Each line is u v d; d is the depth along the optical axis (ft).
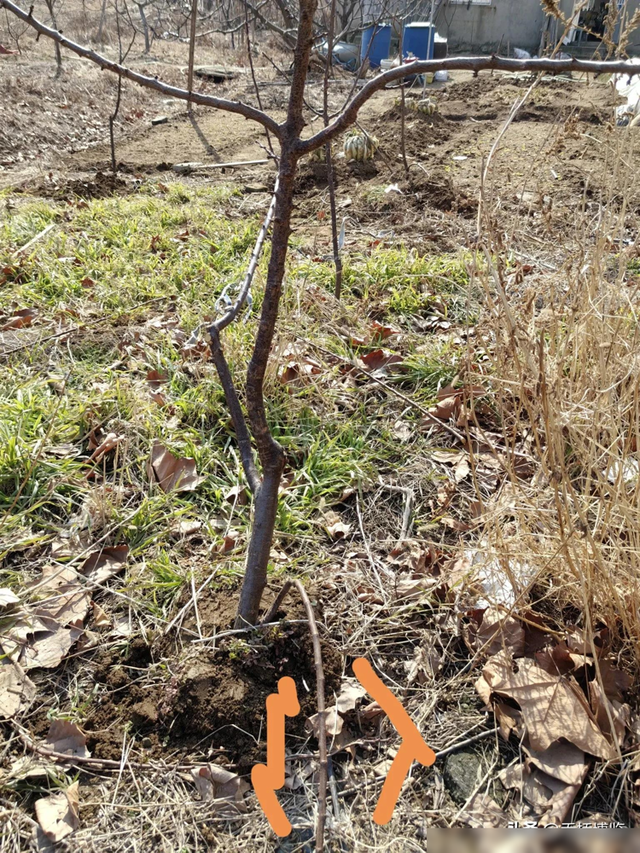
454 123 29.04
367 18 40.32
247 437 6.92
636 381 6.23
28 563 7.98
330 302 13.03
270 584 7.41
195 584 7.56
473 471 7.27
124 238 16.42
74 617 7.26
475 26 53.42
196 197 20.12
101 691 6.63
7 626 7.14
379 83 4.68
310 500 8.80
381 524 8.73
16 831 5.56
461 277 13.96
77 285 14.05
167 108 34.81
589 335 7.00
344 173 22.33
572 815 5.70
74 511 8.71
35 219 17.33
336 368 11.09
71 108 32.50
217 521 8.58
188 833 5.59
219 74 42.70
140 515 8.42
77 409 10.02
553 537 6.68
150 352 11.50
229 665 6.45
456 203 18.78
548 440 6.01
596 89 32.35
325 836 5.59
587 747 5.93
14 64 38.83
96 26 52.29
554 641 6.95
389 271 14.43
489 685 6.54
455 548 7.97
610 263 9.51
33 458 9.03
